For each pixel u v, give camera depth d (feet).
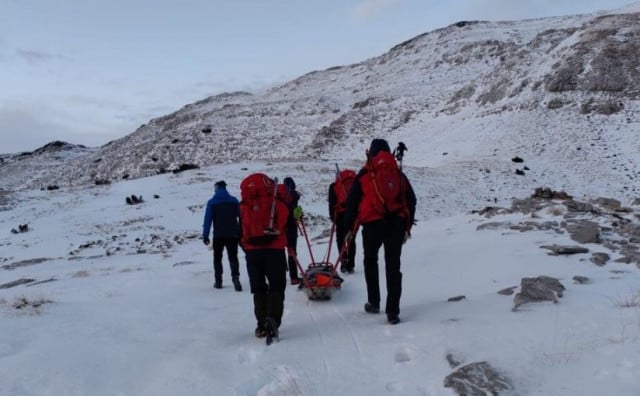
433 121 237.04
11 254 79.25
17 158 451.12
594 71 202.69
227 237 31.68
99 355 17.35
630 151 156.35
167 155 280.72
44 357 16.98
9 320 22.26
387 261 19.90
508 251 31.55
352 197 20.43
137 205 109.81
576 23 384.06
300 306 24.73
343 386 14.10
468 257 31.50
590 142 166.71
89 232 90.48
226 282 35.37
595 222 38.34
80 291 34.32
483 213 51.42
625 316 16.63
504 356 14.35
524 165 154.10
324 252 43.34
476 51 362.33
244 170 144.97
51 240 85.87
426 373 14.35
